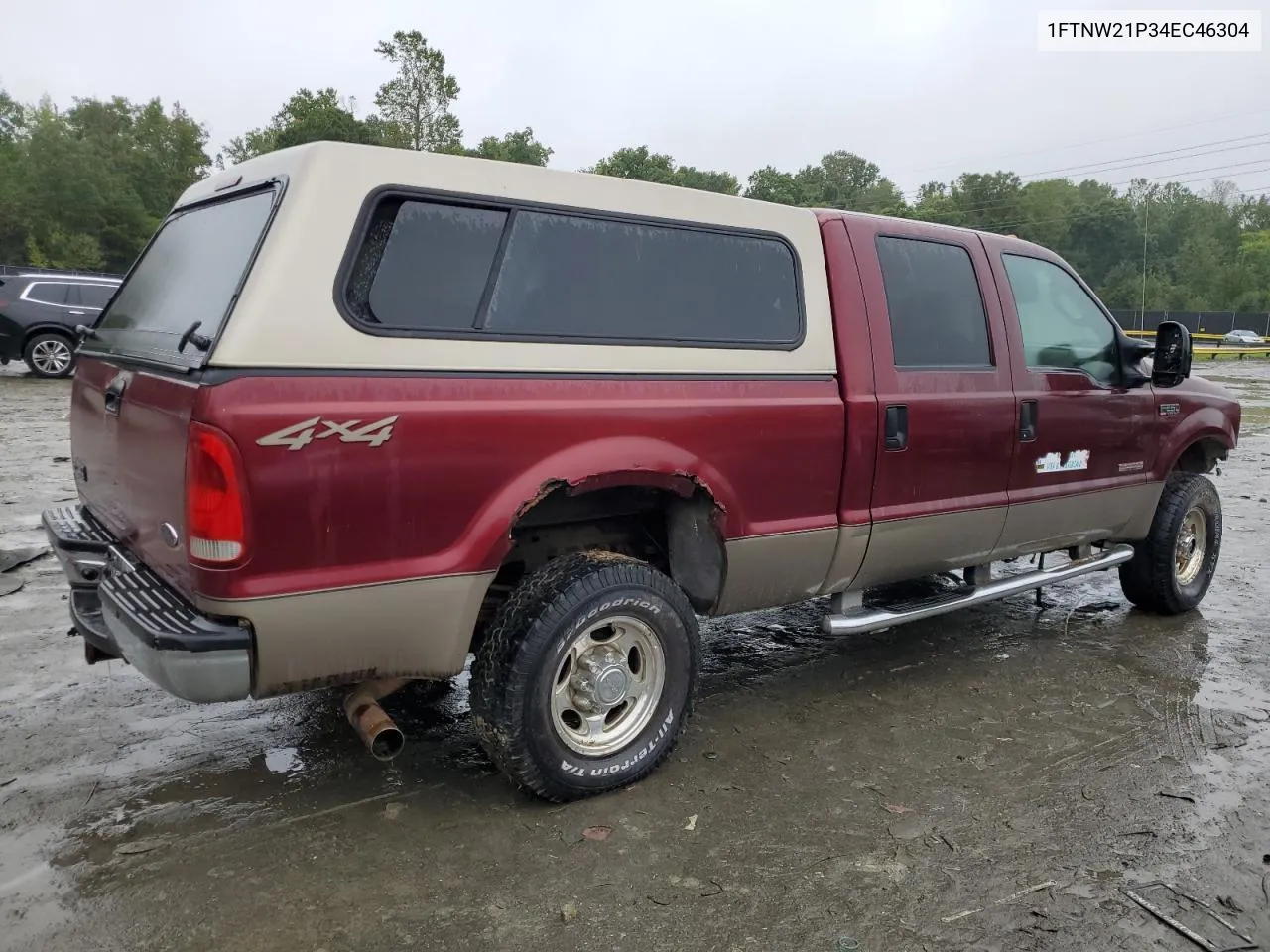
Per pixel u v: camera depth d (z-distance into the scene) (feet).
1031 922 8.82
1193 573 18.71
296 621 8.76
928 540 13.98
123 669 14.19
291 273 8.61
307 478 8.58
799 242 12.55
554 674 10.16
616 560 10.70
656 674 11.16
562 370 10.19
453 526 9.51
